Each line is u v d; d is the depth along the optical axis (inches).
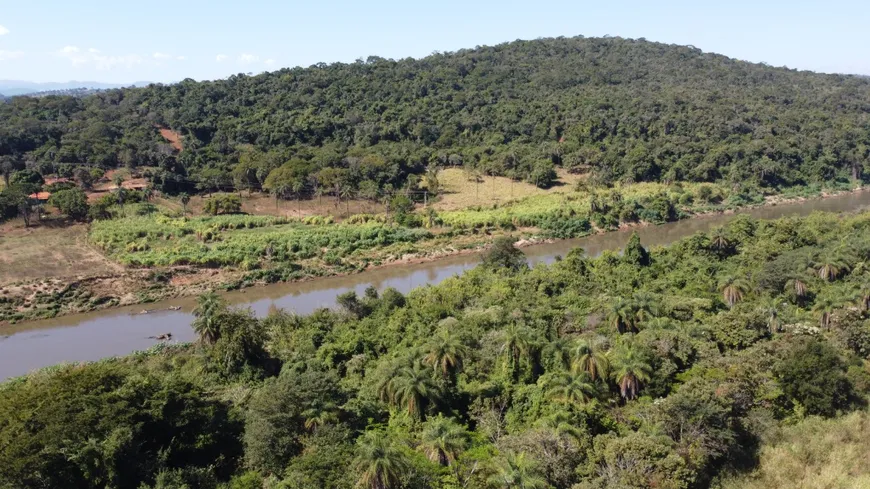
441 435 1683.1
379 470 1435.8
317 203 6269.7
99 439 1553.9
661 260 3860.7
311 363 2372.0
